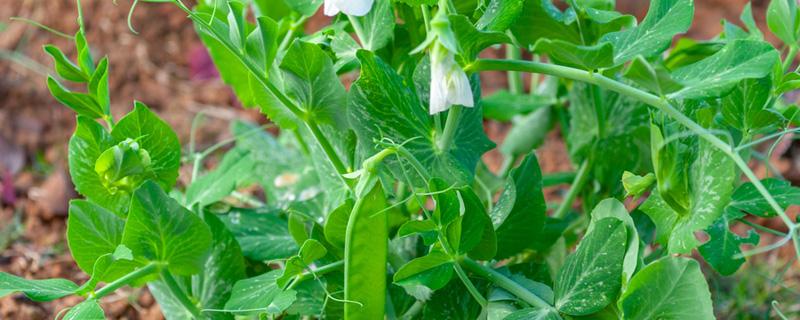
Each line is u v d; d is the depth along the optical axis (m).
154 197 0.90
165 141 0.93
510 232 0.93
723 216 0.90
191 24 1.58
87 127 0.90
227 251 0.95
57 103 1.41
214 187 0.98
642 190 0.91
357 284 0.89
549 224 0.98
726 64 0.86
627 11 1.57
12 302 1.11
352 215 0.87
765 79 0.89
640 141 1.02
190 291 0.96
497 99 1.12
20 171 1.32
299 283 0.94
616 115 1.02
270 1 1.00
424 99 0.92
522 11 0.93
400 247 0.97
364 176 0.86
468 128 0.94
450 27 0.84
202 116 1.41
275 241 0.97
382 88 0.89
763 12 1.56
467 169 0.91
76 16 1.56
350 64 0.93
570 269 0.89
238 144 1.11
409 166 0.90
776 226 1.22
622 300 0.85
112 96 1.46
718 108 0.92
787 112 0.90
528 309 0.88
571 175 1.09
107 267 0.89
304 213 0.99
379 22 0.92
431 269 0.89
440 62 0.83
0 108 1.39
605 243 0.88
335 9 0.86
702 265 1.13
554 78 1.11
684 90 0.85
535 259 1.01
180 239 0.91
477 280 0.93
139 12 1.58
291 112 0.94
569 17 0.92
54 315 1.11
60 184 1.24
